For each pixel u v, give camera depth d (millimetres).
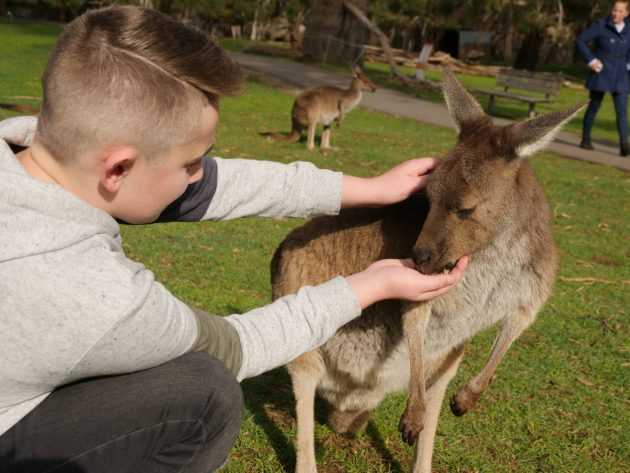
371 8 34125
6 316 1382
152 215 1654
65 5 33656
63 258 1409
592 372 3738
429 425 2715
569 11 28984
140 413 1622
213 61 1536
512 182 2643
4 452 1533
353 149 9289
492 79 24250
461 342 2812
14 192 1389
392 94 16375
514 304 2773
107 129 1443
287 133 9867
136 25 1480
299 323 1861
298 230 3047
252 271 4707
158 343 1546
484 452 2949
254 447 2822
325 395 2957
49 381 1480
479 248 2619
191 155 1597
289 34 34938
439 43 34781
